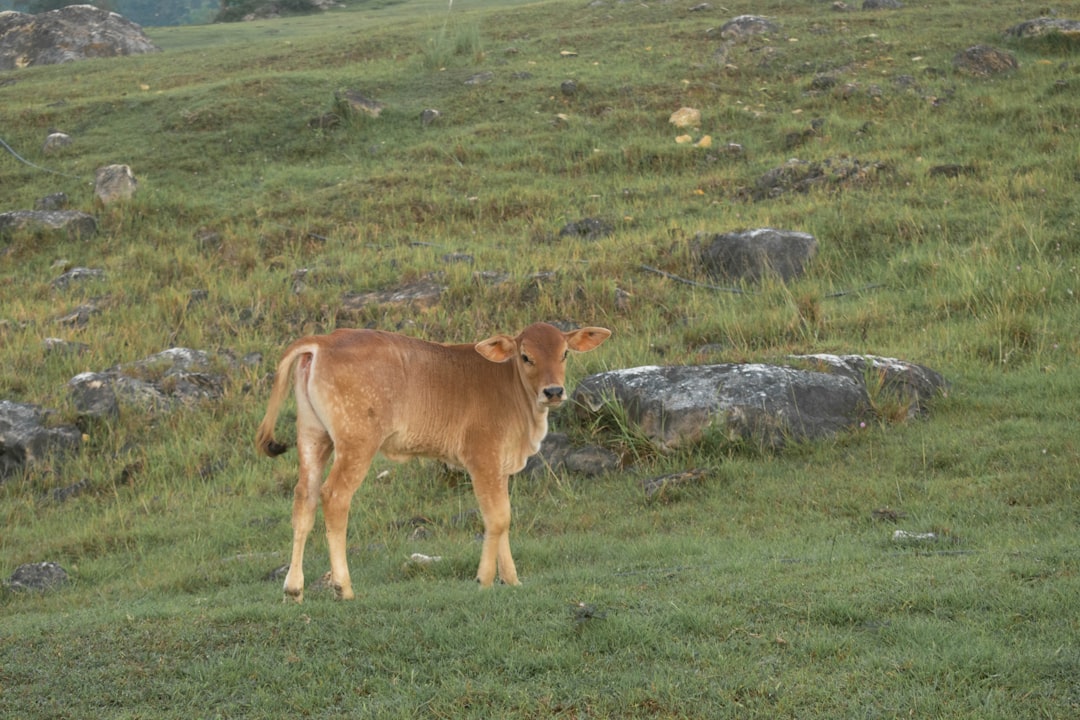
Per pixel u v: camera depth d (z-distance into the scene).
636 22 38.28
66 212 25.23
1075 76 26.92
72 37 49.28
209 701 6.43
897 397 13.77
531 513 12.23
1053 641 6.53
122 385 16.73
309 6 67.31
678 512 11.56
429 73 33.38
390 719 6.05
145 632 7.57
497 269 20.78
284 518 13.08
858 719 5.75
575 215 24.14
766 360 14.68
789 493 11.59
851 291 18.80
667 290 19.41
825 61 30.70
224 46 44.56
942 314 17.22
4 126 31.67
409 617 7.52
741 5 38.81
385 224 24.56
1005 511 10.20
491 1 60.16
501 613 7.44
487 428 8.95
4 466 15.22
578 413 14.27
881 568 8.25
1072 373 14.30
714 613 7.26
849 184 23.31
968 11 34.16
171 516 13.55
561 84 30.89
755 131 27.36
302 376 8.60
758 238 19.77
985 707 5.76
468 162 27.41
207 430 16.03
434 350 8.96
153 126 30.94
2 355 18.23
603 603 7.59
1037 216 20.14
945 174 23.00
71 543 12.70
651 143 27.12
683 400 13.46
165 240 24.62
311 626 7.45
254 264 23.02
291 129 30.16
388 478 14.10
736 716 5.89
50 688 6.68
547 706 6.11
